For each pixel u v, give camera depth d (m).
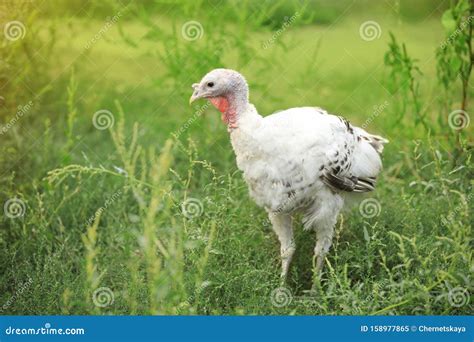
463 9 12.95
